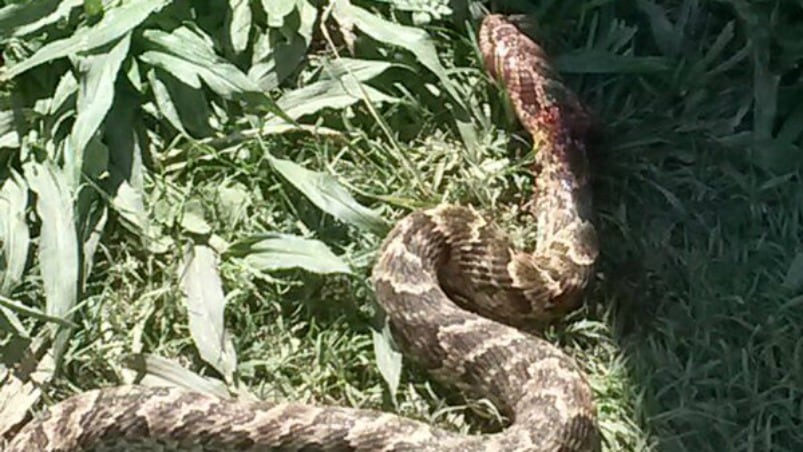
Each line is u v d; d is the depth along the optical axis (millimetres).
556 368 1529
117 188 1589
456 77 1683
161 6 1625
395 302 1556
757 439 1520
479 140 1659
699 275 1594
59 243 1546
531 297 1582
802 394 1536
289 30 1664
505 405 1531
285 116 1623
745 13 1692
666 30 1710
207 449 1490
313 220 1604
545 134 1645
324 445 1488
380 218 1595
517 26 1704
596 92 1691
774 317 1569
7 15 1615
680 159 1660
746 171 1655
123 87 1621
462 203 1637
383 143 1648
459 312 1553
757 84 1674
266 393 1527
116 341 1537
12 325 1519
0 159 1602
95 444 1481
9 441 1492
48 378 1515
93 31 1608
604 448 1520
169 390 1500
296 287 1569
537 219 1631
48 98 1621
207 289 1553
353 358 1550
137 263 1571
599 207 1646
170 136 1625
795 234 1619
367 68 1660
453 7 1708
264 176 1616
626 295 1593
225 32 1662
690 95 1685
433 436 1490
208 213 1596
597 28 1716
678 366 1550
